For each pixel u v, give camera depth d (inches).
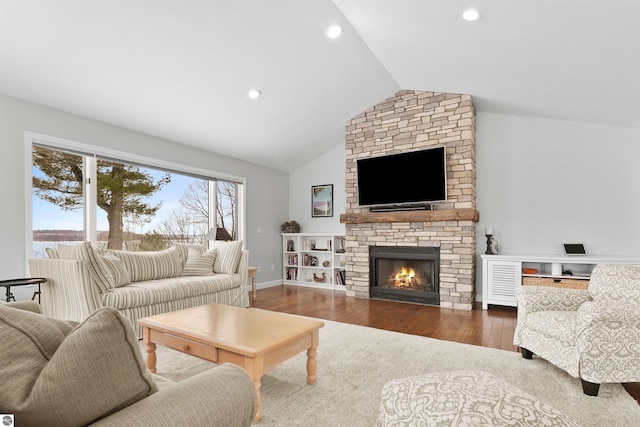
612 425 72.6
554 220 189.9
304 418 75.6
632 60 110.5
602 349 84.1
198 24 123.0
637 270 98.6
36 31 109.8
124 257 146.5
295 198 281.1
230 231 235.9
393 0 112.4
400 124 208.2
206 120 181.6
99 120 160.6
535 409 43.7
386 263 216.1
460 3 103.3
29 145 137.3
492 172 203.8
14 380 29.4
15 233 133.3
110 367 31.6
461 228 187.5
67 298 120.6
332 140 248.8
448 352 115.6
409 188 198.5
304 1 123.6
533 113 188.7
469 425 40.6
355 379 95.0
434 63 155.3
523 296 110.0
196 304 153.6
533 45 116.9
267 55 146.9
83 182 159.3
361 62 168.7
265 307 186.9
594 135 183.2
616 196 178.4
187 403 35.2
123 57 128.0
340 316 167.5
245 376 42.6
